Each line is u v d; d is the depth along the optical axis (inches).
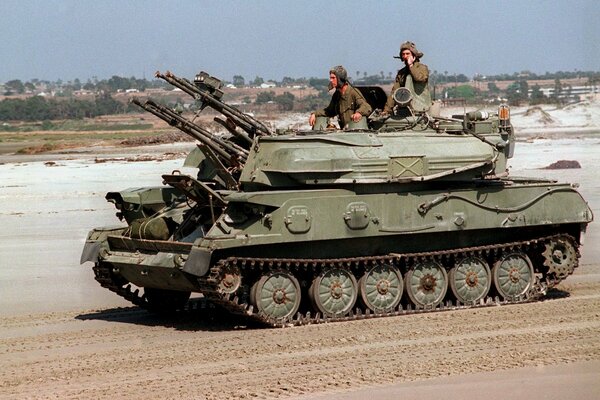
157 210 944.9
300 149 856.3
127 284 946.7
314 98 4527.6
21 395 655.8
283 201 837.2
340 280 872.9
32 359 757.9
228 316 916.0
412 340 788.6
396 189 888.3
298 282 858.8
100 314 943.0
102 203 1768.0
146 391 658.2
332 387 661.3
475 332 815.7
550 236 963.3
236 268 824.3
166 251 861.2
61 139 4640.8
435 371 694.5
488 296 952.3
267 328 848.9
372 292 887.7
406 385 663.8
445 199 901.8
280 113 2915.8
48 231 1473.9
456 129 956.0
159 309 946.7
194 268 812.6
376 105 1003.9
